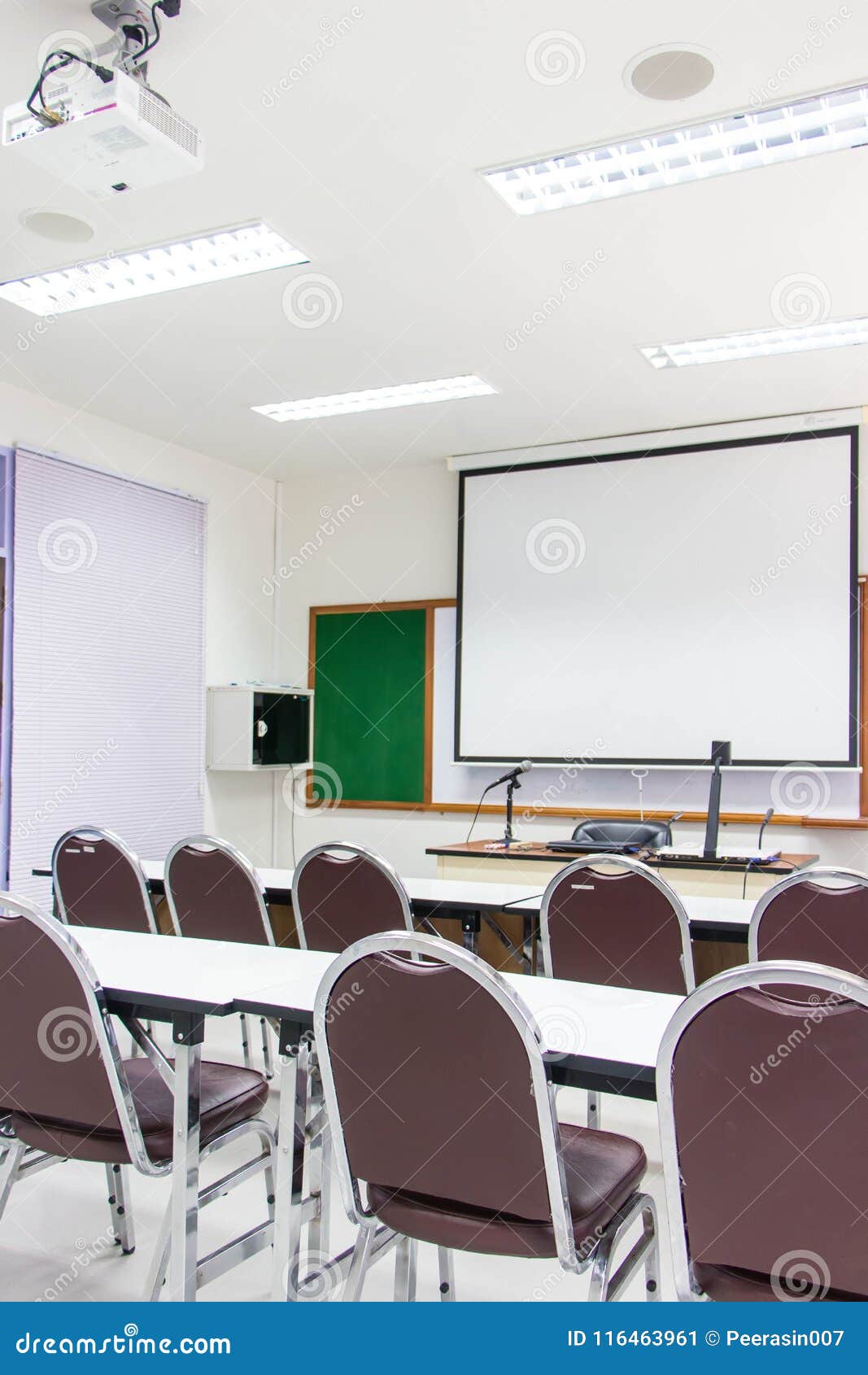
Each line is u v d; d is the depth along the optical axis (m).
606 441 6.07
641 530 5.97
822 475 5.54
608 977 2.89
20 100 2.97
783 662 5.59
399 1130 1.64
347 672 7.04
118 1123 1.89
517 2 2.54
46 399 5.41
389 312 4.35
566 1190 1.54
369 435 6.11
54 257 3.90
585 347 4.72
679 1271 1.46
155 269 4.06
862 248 3.76
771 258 3.85
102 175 2.56
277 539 7.25
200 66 2.78
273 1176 2.44
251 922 3.28
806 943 2.58
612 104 2.96
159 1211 2.61
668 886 2.74
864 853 5.45
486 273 4.00
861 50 2.73
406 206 3.50
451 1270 2.13
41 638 5.32
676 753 5.83
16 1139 2.09
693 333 4.57
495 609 6.37
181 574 6.34
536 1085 1.50
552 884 2.89
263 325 4.50
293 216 3.57
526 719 6.25
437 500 6.78
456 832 6.61
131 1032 2.19
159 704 6.12
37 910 1.82
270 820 7.16
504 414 5.69
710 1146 1.39
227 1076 2.19
